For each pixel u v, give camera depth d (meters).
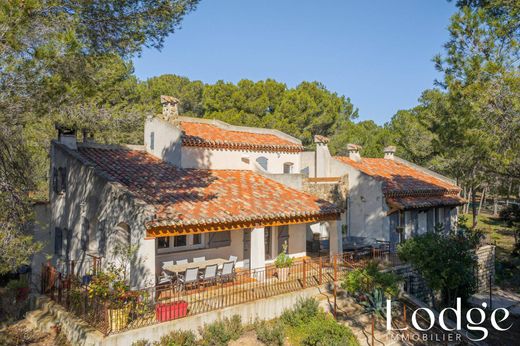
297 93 40.12
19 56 8.97
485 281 24.11
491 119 12.06
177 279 14.06
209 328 11.88
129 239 14.45
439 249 15.90
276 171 23.62
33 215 12.38
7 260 10.27
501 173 13.16
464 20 11.23
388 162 28.86
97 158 18.52
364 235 21.78
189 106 46.22
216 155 21.08
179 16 11.60
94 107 16.11
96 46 11.02
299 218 16.91
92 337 10.61
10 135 12.51
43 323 12.94
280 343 12.12
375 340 13.19
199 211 14.38
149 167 18.91
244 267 18.34
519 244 22.56
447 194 25.36
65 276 14.47
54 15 9.55
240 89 40.50
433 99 29.70
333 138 42.16
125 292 11.58
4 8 8.08
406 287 18.11
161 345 11.09
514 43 10.67
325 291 15.55
